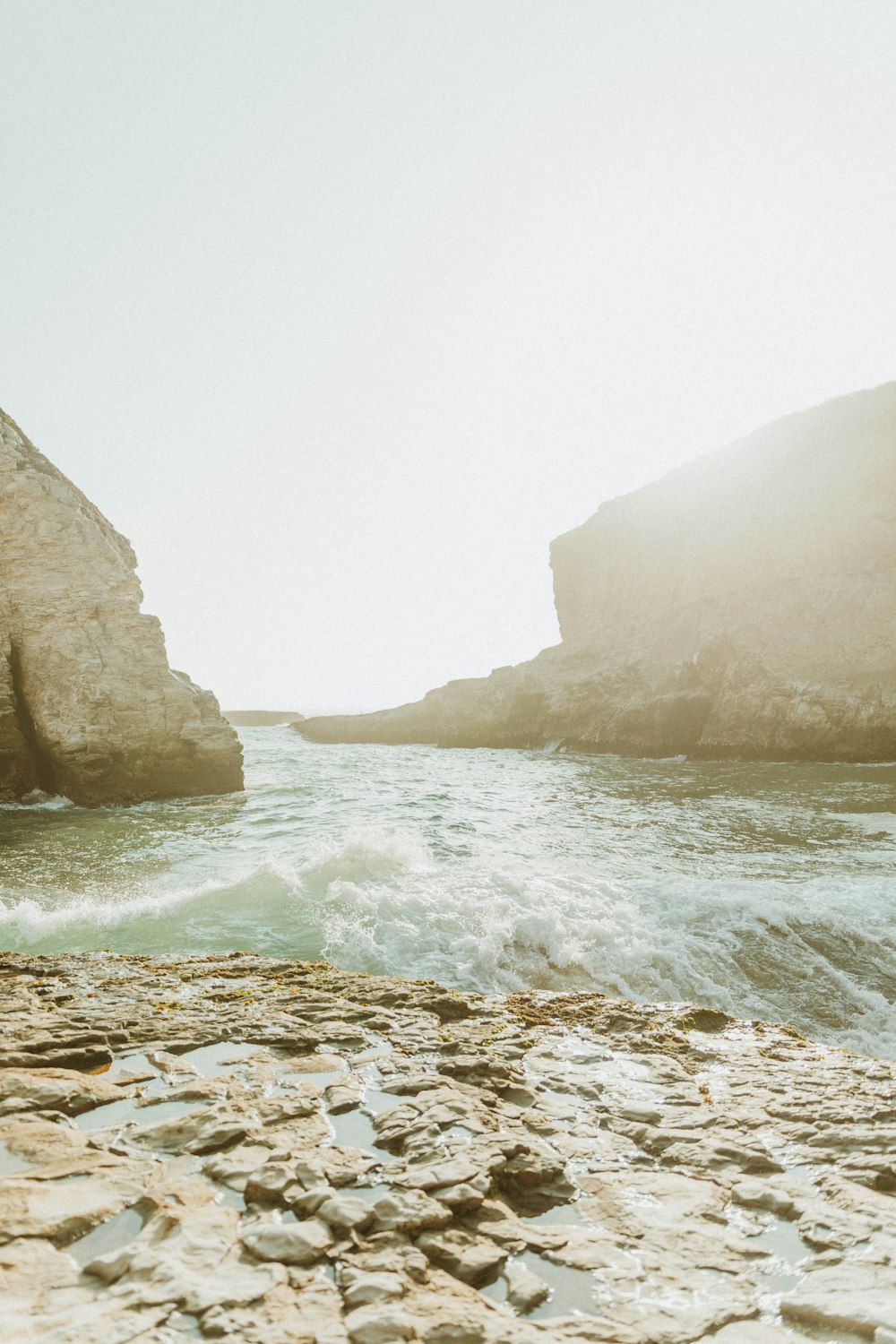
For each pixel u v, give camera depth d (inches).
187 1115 164.9
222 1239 116.3
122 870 547.2
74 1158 142.4
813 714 1446.9
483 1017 272.5
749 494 1920.5
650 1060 227.5
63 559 933.8
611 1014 277.9
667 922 417.4
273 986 293.9
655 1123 176.1
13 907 450.3
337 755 1786.4
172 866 558.9
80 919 418.9
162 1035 224.5
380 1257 113.2
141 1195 129.0
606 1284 112.0
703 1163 154.9
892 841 658.2
